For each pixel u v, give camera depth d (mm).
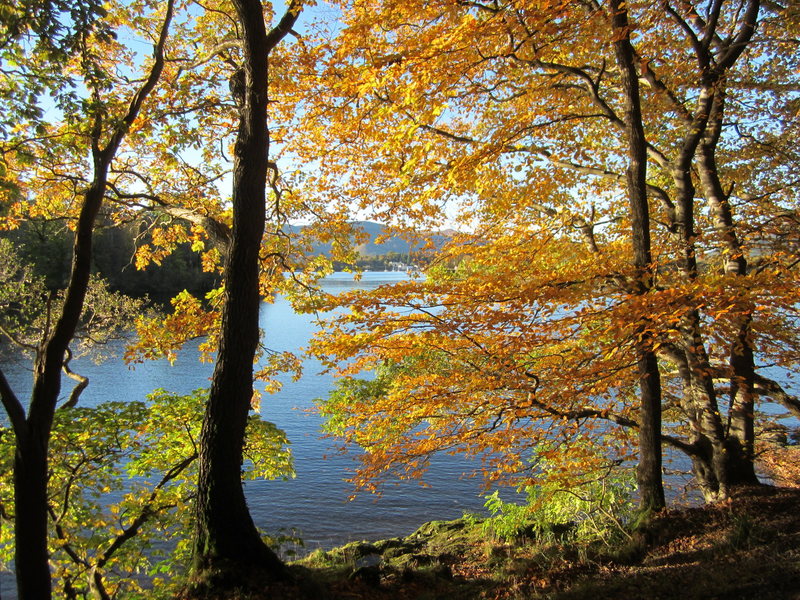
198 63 8977
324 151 10602
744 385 7383
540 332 7719
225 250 8109
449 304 7332
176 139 8555
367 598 6730
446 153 9820
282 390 29359
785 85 8930
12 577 12094
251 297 6930
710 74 8609
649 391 7797
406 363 12688
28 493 6039
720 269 9242
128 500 8664
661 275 7809
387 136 9078
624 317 6312
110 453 8938
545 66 8492
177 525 9766
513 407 7875
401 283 7898
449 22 7254
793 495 7559
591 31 7445
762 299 5953
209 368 34438
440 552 10883
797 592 4605
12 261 16766
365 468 9156
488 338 7930
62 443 8234
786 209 9016
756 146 10039
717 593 4980
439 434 9398
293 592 6129
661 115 10211
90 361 35406
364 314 7707
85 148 7035
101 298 16688
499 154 8547
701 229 8680
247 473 10359
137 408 9133
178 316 9555
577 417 7930
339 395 13047
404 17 7586
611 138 11500
